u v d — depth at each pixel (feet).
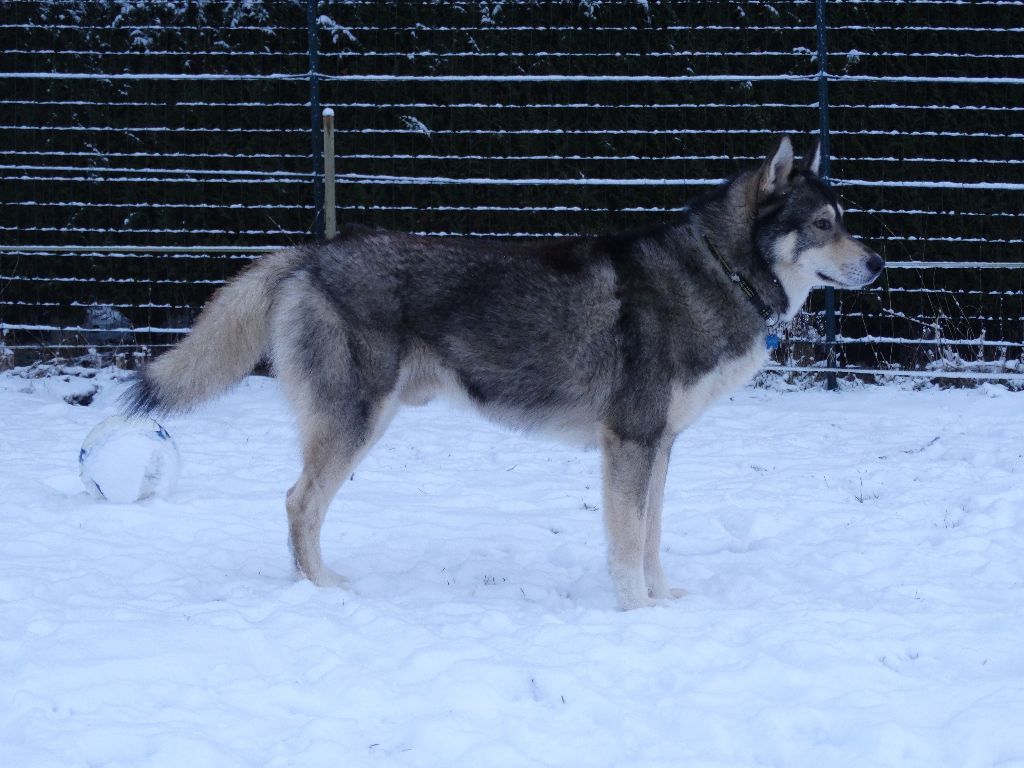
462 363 12.96
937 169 19.51
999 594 12.60
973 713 10.75
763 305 12.97
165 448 14.71
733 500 15.02
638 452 12.69
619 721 10.84
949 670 11.38
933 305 19.67
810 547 13.79
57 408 18.08
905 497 14.97
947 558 13.34
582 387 12.81
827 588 12.91
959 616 12.14
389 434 17.53
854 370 19.13
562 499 15.19
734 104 19.52
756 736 10.67
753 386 19.70
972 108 19.06
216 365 13.29
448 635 11.93
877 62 19.58
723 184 13.12
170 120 19.79
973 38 19.43
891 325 19.85
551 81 19.40
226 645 11.58
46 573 12.84
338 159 19.75
